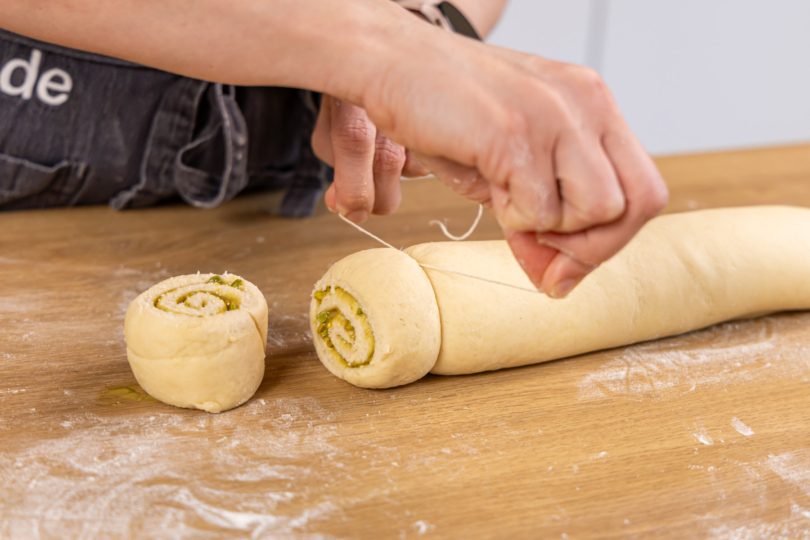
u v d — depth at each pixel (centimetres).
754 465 104
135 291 151
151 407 111
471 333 119
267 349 131
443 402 116
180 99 181
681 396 121
